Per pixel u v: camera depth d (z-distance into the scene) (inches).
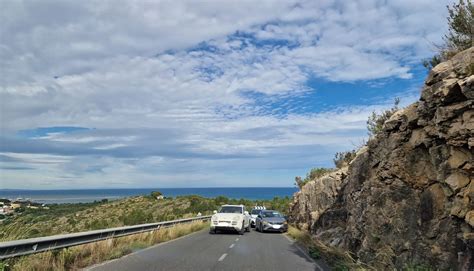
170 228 951.0
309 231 1077.8
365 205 591.8
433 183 430.0
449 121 356.2
